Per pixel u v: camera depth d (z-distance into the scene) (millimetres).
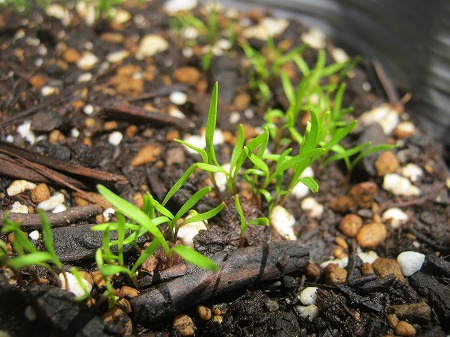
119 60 135
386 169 117
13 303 84
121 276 94
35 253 76
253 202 108
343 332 91
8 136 111
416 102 138
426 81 135
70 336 79
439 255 104
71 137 114
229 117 127
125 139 118
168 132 120
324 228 111
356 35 152
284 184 115
